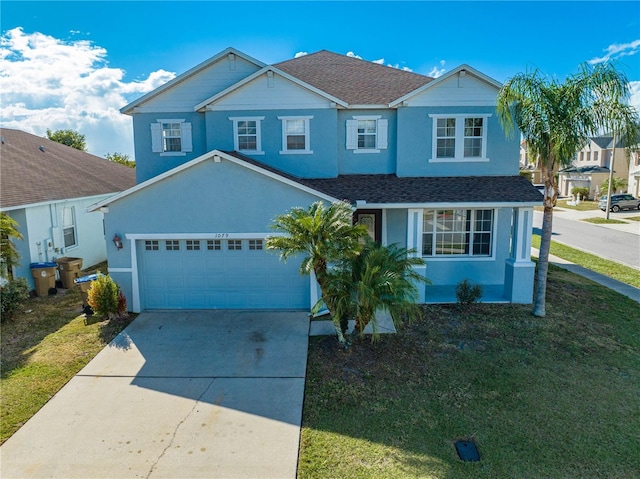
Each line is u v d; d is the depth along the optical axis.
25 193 15.12
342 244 9.39
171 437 7.05
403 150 15.36
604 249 23.25
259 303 12.95
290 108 15.25
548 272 17.47
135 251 12.61
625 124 10.49
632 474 6.19
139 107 15.85
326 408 7.84
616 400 8.06
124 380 8.87
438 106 15.08
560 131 10.73
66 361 9.67
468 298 12.75
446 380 8.77
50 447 6.82
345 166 15.85
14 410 7.80
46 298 14.41
